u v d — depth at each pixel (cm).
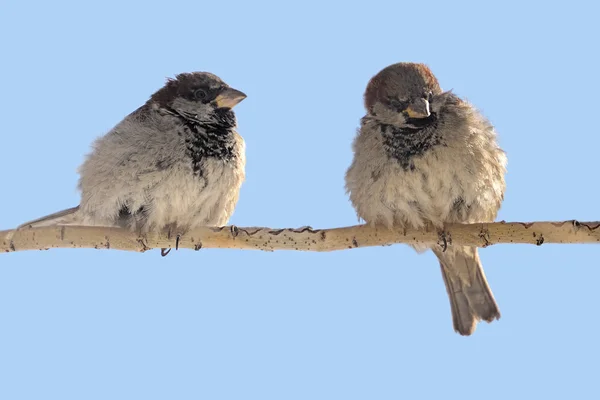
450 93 1078
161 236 1070
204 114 1082
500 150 1098
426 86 1054
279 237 1042
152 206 1055
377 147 1049
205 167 1066
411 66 1069
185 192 1056
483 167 1053
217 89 1092
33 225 1116
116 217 1080
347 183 1094
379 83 1078
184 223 1072
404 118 1042
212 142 1076
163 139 1059
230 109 1096
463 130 1045
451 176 1034
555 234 990
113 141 1076
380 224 1058
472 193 1048
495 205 1095
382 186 1042
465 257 1168
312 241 1044
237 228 1052
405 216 1050
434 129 1041
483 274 1187
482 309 1191
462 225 1040
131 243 1071
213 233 1058
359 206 1076
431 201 1040
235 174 1088
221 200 1082
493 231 1023
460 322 1198
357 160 1070
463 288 1196
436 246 1132
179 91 1092
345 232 1050
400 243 1068
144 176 1052
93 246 1068
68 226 1064
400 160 1039
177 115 1081
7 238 1062
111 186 1062
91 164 1090
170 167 1055
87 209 1097
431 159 1031
